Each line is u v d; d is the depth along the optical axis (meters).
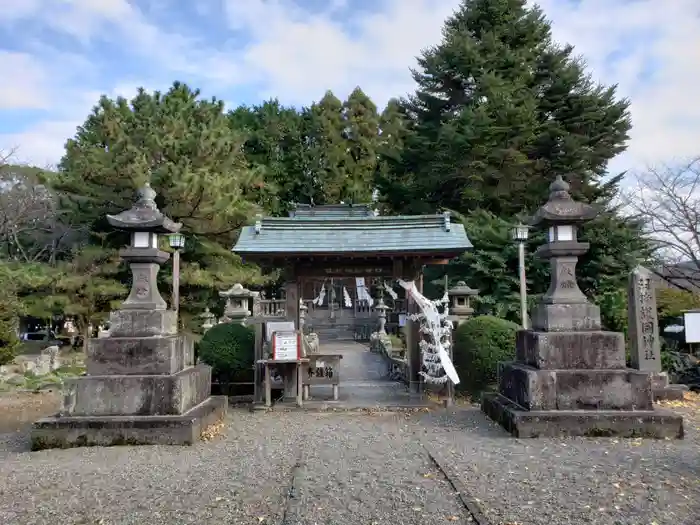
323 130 37.09
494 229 18.61
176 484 5.18
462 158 20.41
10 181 25.95
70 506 4.61
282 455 6.36
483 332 10.73
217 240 21.00
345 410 9.58
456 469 5.62
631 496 4.73
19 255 28.09
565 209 7.85
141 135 19.28
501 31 23.42
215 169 20.20
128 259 7.81
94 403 7.16
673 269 19.83
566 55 22.81
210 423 7.82
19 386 14.05
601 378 7.34
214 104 23.12
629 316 10.61
